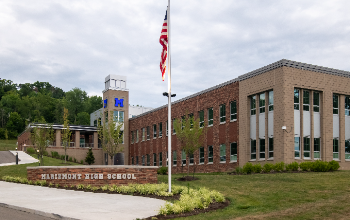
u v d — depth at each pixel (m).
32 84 174.38
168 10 17.14
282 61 27.03
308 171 24.06
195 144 24.34
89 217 10.55
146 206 12.79
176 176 25.34
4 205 12.98
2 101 136.62
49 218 10.88
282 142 26.62
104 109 57.75
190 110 39.50
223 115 34.38
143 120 51.88
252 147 30.61
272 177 20.34
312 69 28.22
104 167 19.08
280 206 12.69
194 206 12.43
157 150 46.97
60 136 57.34
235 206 13.06
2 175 26.70
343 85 29.75
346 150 29.91
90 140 68.38
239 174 25.19
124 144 56.28
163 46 17.23
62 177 19.64
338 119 29.69
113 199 14.55
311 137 27.92
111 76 57.41
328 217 10.33
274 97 27.75
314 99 28.62
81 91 124.69
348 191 14.81
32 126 50.31
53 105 135.50
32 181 21.25
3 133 119.12
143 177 19.41
